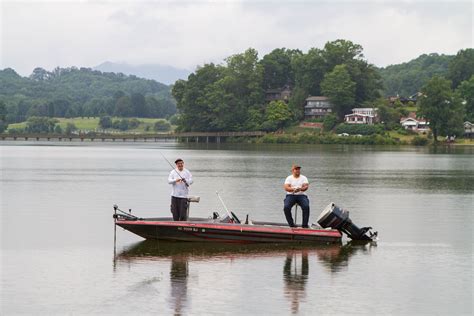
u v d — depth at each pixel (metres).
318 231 25.86
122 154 112.50
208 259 23.27
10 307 17.78
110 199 41.38
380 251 25.02
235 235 25.70
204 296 18.81
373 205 39.22
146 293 19.05
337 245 26.03
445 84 167.75
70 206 37.66
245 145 172.38
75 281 20.28
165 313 17.36
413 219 33.53
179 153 118.56
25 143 192.75
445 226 31.20
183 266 22.23
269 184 52.16
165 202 40.06
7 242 26.27
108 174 63.53
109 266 22.17
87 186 50.19
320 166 79.38
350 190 48.31
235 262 22.88
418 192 47.00
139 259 23.20
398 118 193.00
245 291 19.34
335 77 195.62
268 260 23.25
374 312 17.66
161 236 25.91
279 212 35.53
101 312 17.42
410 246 26.06
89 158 97.12
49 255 23.84
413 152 127.81
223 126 198.25
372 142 173.62
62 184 51.81
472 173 67.44
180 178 26.06
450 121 166.75
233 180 56.09
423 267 22.45
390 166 79.88
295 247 25.48
